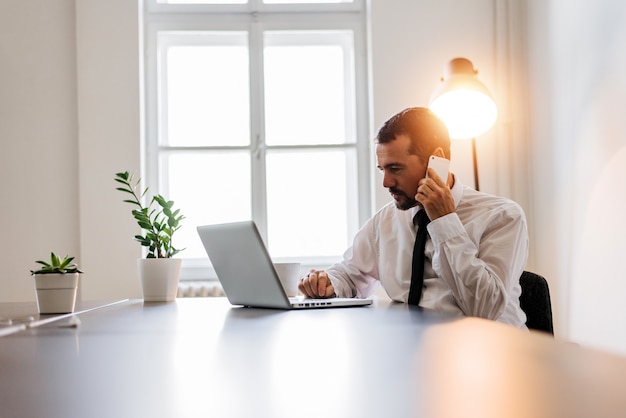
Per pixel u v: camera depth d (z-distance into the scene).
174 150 3.47
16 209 3.29
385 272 2.12
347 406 0.45
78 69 3.29
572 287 2.78
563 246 2.88
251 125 3.49
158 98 3.48
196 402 0.47
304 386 0.53
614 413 0.38
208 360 0.68
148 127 3.44
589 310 2.61
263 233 3.46
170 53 3.58
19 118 3.31
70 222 3.31
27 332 1.01
